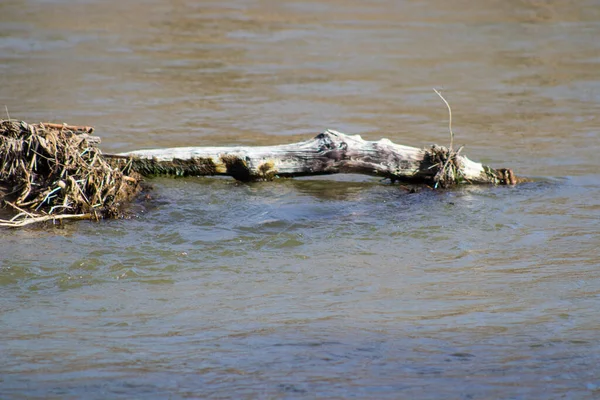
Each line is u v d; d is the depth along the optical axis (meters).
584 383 16.48
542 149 38.94
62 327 19.36
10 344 18.23
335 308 20.72
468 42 64.94
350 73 55.16
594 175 34.94
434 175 33.16
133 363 17.33
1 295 21.45
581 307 20.77
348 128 42.41
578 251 25.67
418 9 77.62
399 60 58.97
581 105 47.56
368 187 32.97
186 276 23.25
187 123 42.50
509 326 19.45
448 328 19.30
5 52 57.78
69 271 23.33
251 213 29.22
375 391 16.14
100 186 29.25
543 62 58.81
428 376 16.77
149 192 31.30
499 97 49.38
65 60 56.25
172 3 78.38
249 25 70.25
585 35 67.81
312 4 79.06
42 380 16.50
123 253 24.98
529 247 26.09
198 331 19.12
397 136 41.03
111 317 20.05
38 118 42.09
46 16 70.75
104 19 70.69
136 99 47.16
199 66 56.19
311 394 16.03
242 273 23.58
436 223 28.52
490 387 16.31
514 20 73.50
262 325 19.48
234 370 17.03
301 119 44.03
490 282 22.83
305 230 27.56
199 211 29.33
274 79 53.19
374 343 18.39
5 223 26.75
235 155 33.19
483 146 39.38
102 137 39.16
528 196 31.92
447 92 50.56
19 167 29.89
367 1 80.56
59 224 27.48
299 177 34.22
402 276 23.39
